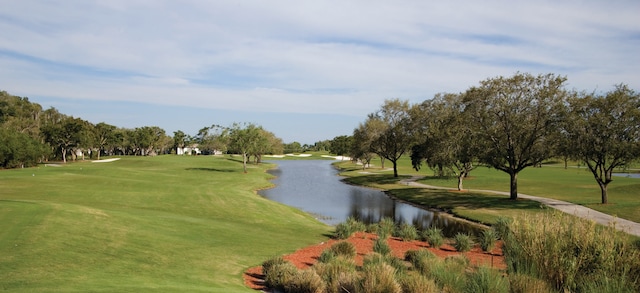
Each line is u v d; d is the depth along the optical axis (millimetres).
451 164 44844
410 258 16812
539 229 10859
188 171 69750
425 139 56750
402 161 122000
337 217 32781
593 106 31625
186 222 20953
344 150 150000
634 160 30812
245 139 72812
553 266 9930
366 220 31641
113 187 35250
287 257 15945
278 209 31250
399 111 66000
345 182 65062
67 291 8336
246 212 28297
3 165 62469
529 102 35406
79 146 95000
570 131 32625
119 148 149750
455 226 29281
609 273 9320
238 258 14969
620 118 30594
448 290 10039
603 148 30641
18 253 11844
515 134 36156
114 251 13430
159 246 14984
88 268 11188
